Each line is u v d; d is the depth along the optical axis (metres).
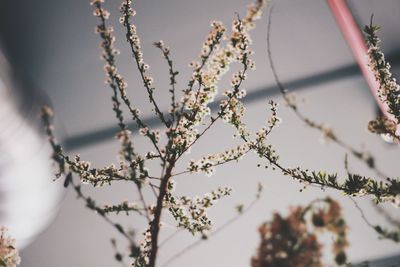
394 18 4.96
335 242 1.46
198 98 2.46
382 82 2.60
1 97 4.02
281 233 1.50
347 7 5.04
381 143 5.34
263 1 2.35
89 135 5.73
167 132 2.38
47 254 6.23
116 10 5.17
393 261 5.55
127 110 5.62
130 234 1.75
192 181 5.88
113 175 2.40
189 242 6.06
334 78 5.50
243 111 2.56
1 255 2.30
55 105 5.54
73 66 5.39
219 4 5.17
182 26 5.28
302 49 5.46
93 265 6.17
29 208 4.71
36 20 4.98
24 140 4.21
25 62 5.12
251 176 5.85
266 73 5.55
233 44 2.35
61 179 4.88
